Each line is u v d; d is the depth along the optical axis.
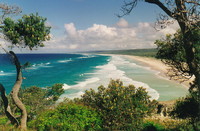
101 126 7.17
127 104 7.09
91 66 98.44
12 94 7.50
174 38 10.47
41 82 52.84
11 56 7.36
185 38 5.89
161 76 53.84
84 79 53.53
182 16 5.46
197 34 7.08
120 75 58.22
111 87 7.61
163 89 36.00
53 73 73.31
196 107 9.38
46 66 104.94
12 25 6.88
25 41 7.05
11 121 8.24
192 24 5.62
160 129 8.08
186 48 5.97
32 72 77.50
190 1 5.34
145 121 9.34
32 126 7.56
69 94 34.84
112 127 6.93
